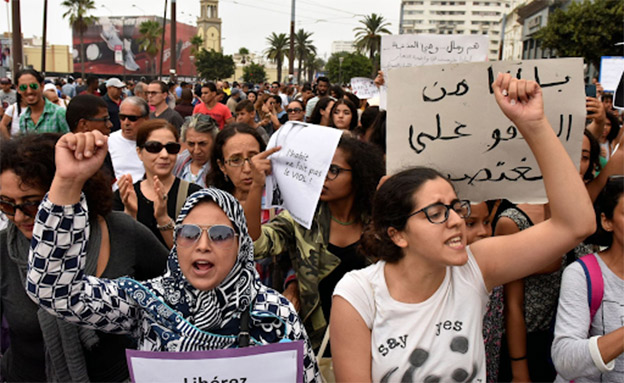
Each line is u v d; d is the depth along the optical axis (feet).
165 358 5.41
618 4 93.71
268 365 5.50
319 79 37.93
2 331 8.18
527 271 6.35
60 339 6.97
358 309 6.30
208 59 291.79
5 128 22.57
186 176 14.28
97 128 15.52
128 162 15.72
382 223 6.30
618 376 7.05
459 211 6.03
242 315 5.83
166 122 11.71
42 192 6.52
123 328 5.99
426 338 6.09
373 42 222.89
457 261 5.81
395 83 7.43
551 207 6.15
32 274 5.54
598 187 10.73
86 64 312.50
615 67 22.27
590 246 9.36
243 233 5.91
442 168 7.50
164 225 9.76
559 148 6.03
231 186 11.41
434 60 16.66
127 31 310.45
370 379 6.25
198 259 5.53
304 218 8.38
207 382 5.44
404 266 6.28
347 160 8.63
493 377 8.55
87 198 7.00
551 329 8.67
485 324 8.30
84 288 5.73
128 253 7.58
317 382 6.35
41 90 20.48
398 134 7.51
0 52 116.47
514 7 300.61
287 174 8.83
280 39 278.67
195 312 5.75
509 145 7.27
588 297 7.23
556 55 103.55
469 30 439.22
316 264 8.75
